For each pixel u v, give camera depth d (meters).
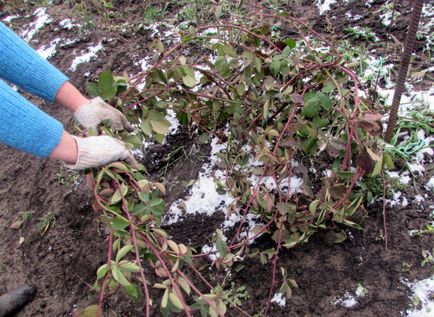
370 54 2.09
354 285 1.46
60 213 2.08
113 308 1.67
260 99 1.62
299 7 2.53
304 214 1.48
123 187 1.25
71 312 1.75
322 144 1.46
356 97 1.37
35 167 2.39
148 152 2.06
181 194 1.88
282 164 1.52
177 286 1.17
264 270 1.58
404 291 1.41
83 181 2.14
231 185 1.65
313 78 1.55
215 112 1.79
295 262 1.57
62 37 3.01
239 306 1.54
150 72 1.62
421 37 2.08
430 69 1.93
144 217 1.23
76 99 1.44
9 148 2.62
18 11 3.55
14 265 2.03
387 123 1.72
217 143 1.96
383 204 1.56
